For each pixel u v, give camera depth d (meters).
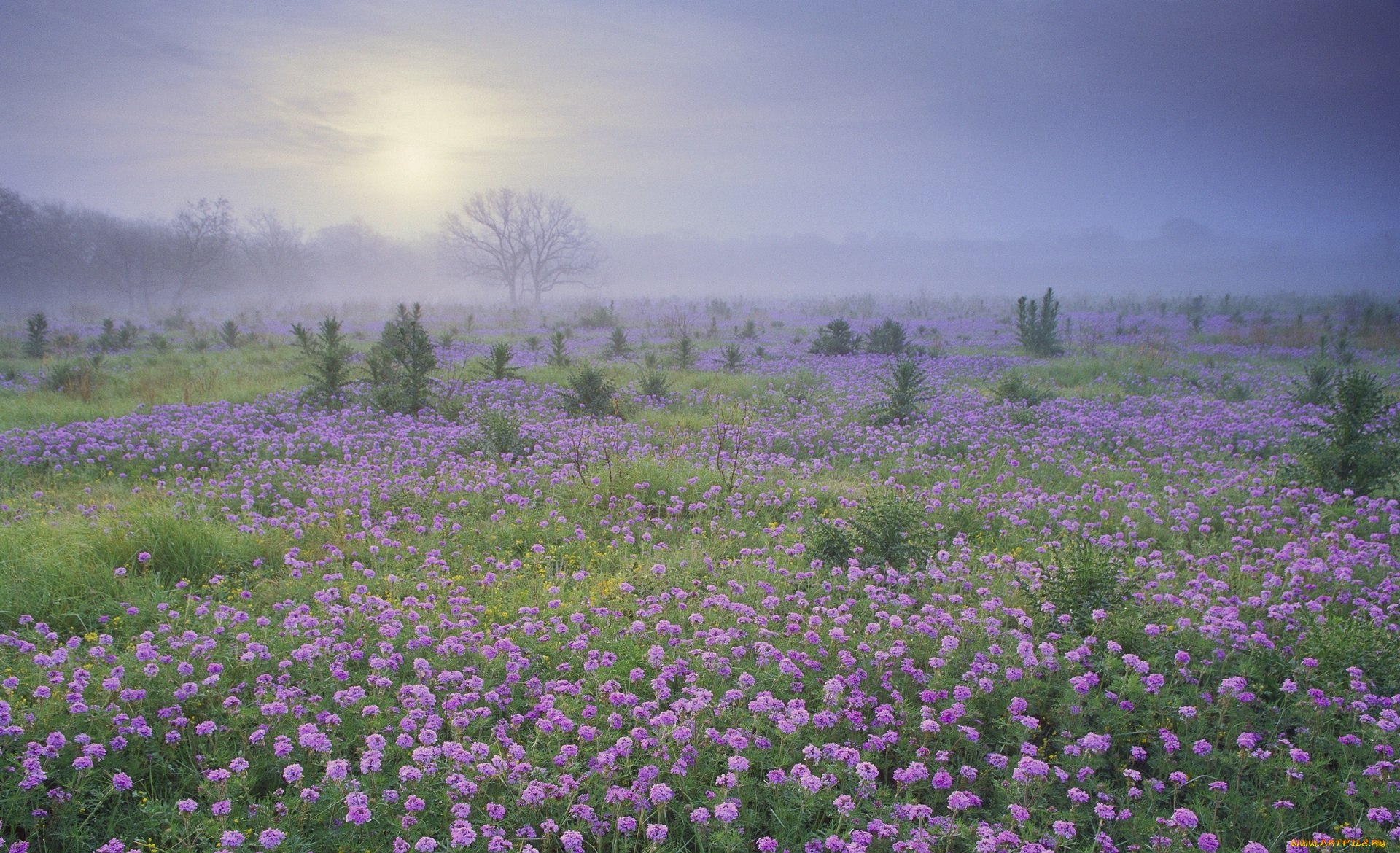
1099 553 5.91
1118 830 3.69
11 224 72.94
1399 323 30.20
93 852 3.27
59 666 4.37
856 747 4.19
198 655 4.64
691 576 6.32
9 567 5.79
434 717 4.03
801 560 6.88
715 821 3.53
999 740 4.28
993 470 10.34
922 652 5.09
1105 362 21.25
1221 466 10.10
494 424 10.74
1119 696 4.59
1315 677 4.72
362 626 5.15
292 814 3.46
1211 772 4.10
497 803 3.57
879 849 3.45
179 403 13.95
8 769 3.48
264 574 6.42
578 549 7.09
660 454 10.71
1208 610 5.48
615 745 3.86
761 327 37.72
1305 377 18.27
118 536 6.48
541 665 4.84
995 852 3.29
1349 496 8.59
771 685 4.60
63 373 16.33
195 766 3.85
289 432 12.16
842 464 10.84
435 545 7.10
